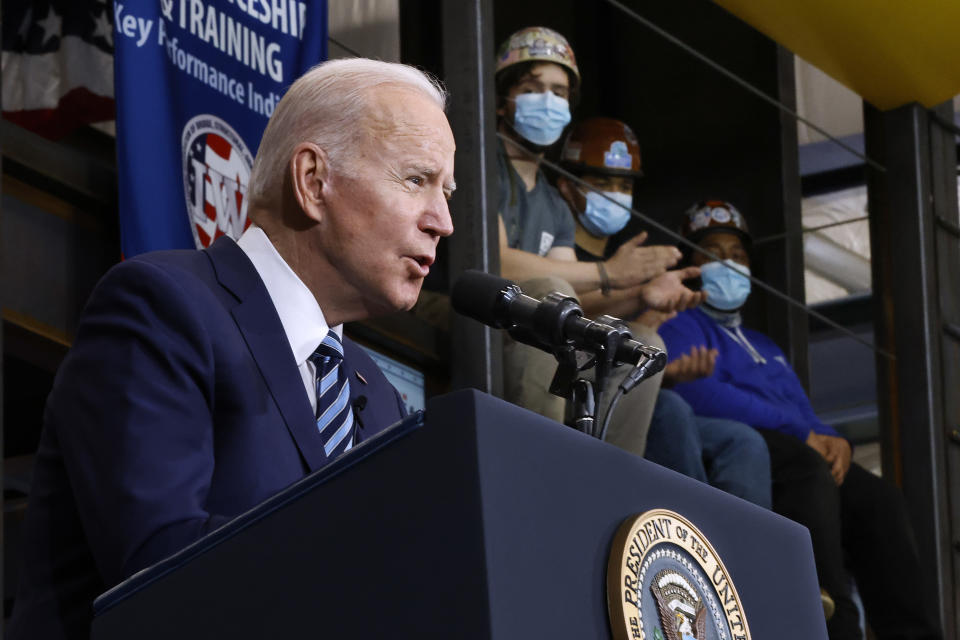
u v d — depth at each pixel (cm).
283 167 312
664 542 209
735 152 1172
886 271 1077
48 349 658
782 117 1159
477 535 178
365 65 320
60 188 667
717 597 215
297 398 280
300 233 309
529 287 790
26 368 798
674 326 900
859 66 1028
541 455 194
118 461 244
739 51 1183
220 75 654
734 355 919
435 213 313
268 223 312
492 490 182
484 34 806
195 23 644
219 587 201
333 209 306
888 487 915
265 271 304
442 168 317
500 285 289
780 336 1127
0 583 566
